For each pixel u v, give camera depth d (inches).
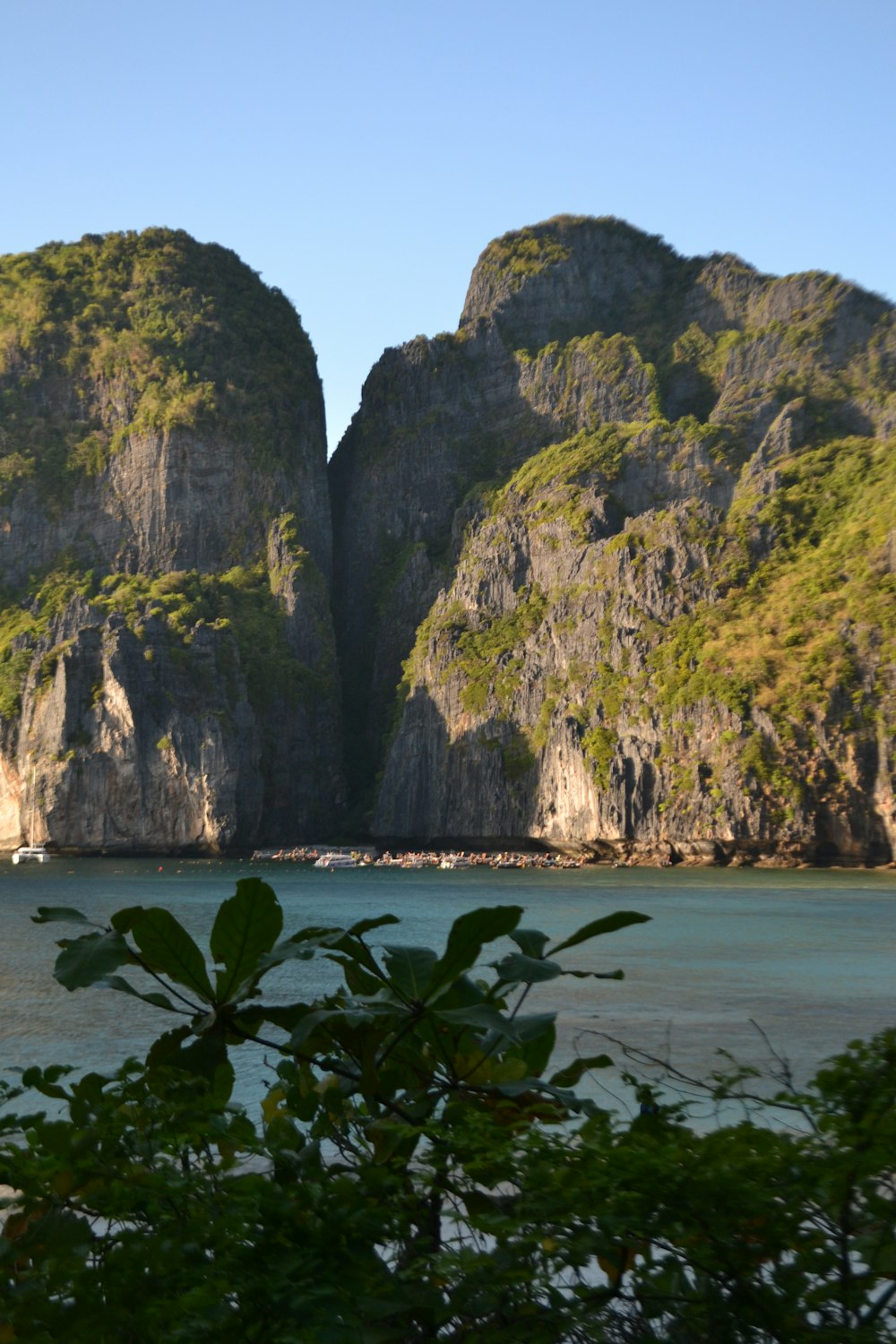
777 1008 1785.2
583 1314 124.0
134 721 7603.4
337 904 4234.7
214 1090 152.1
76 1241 127.1
